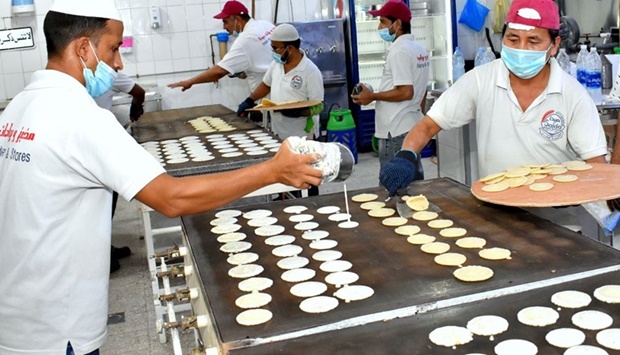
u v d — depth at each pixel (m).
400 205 2.16
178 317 3.30
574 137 2.20
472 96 2.34
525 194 1.85
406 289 1.49
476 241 1.77
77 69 1.65
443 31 6.97
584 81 3.83
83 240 1.66
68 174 1.59
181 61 6.94
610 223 2.45
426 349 1.22
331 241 1.88
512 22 2.06
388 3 4.38
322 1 7.23
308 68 4.61
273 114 4.66
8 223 1.64
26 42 6.56
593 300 1.37
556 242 1.71
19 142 1.60
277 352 1.25
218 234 2.04
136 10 6.74
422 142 2.41
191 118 5.13
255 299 1.49
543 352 1.19
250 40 5.21
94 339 1.73
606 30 4.80
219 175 1.58
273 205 2.34
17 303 1.67
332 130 6.66
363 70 7.24
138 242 4.67
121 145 1.55
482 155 2.38
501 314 1.34
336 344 1.26
